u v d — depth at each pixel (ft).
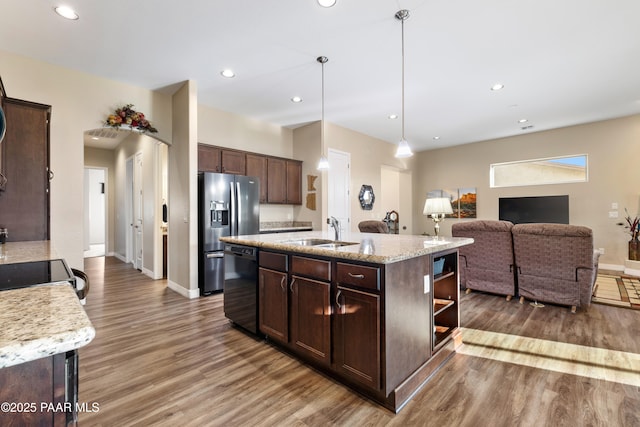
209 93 13.98
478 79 12.67
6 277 3.91
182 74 12.03
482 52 10.53
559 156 19.94
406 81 12.83
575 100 15.01
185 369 6.98
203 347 8.11
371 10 8.29
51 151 10.91
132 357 7.54
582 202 19.16
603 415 5.30
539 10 8.32
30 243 8.59
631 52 10.51
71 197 11.30
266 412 5.50
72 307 2.40
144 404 5.70
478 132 20.97
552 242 10.64
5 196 8.85
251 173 16.35
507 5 8.11
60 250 11.06
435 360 6.95
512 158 21.97
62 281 3.64
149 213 16.80
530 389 6.12
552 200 20.21
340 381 6.51
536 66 11.54
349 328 6.10
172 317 10.40
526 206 21.25
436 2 7.98
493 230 11.77
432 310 6.98
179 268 13.58
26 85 10.46
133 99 12.95
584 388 6.11
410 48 10.25
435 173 26.16
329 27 9.07
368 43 9.95
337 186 19.04
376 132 20.95
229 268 9.66
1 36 9.27
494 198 22.89
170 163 14.19
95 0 7.74
